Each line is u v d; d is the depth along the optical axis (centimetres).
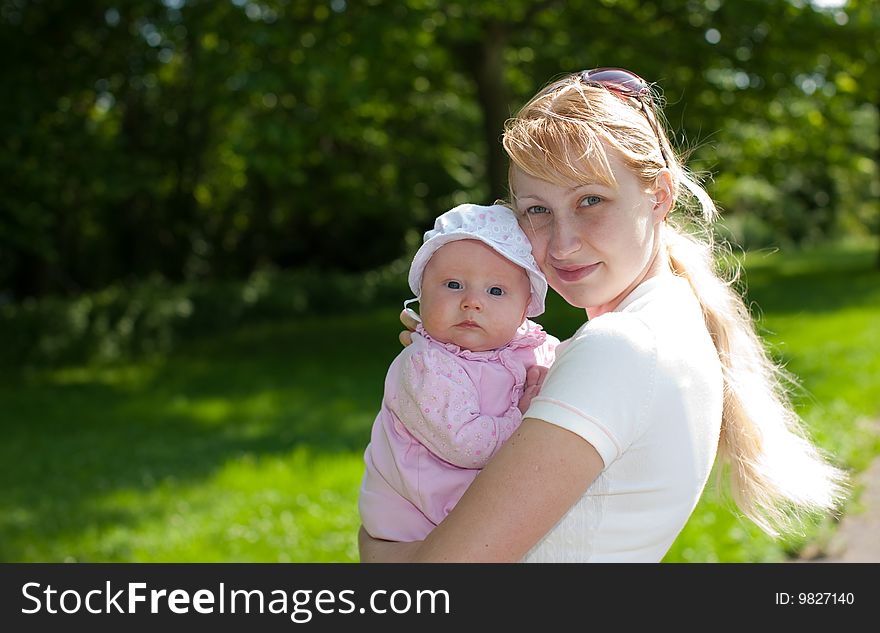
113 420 1072
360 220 2739
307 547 571
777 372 223
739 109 1719
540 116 173
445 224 187
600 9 1584
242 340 1847
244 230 2569
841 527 537
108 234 2169
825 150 2042
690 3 1576
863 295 1962
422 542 162
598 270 171
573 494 153
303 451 832
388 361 1481
